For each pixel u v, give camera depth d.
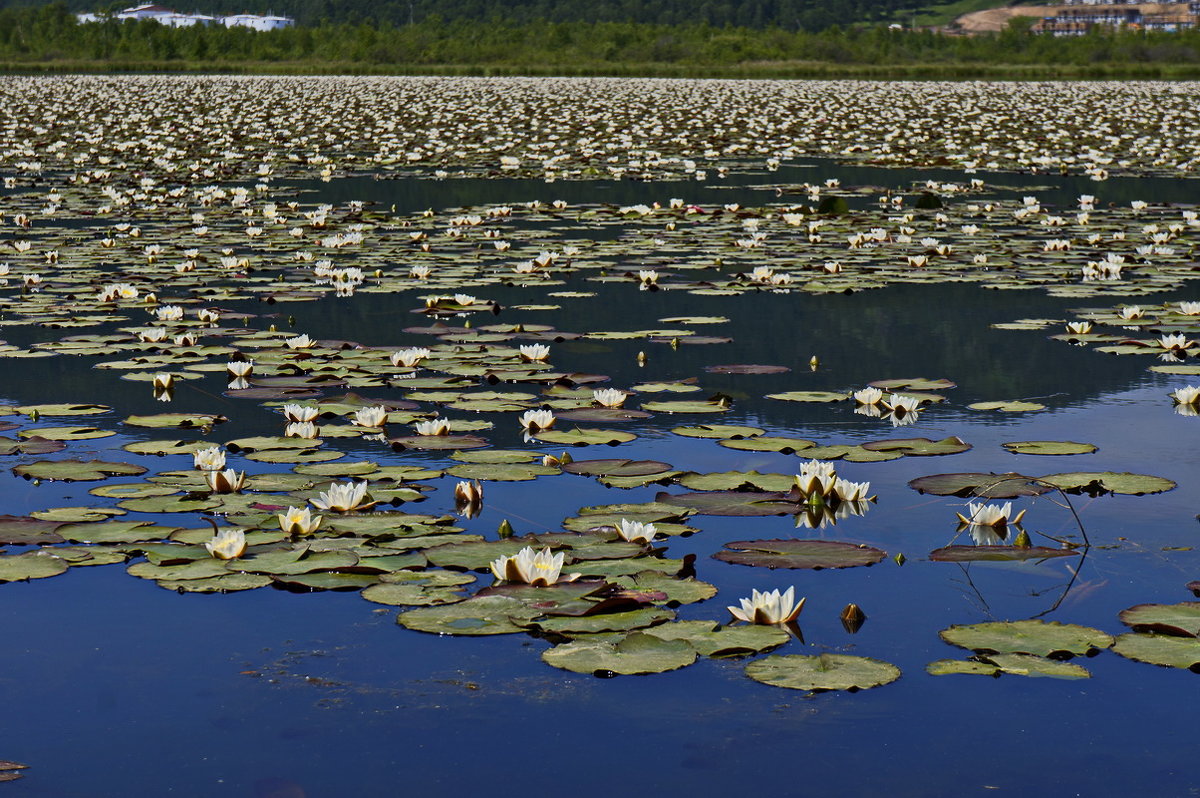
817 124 27.88
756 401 5.64
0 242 10.62
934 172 18.33
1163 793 2.46
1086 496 4.27
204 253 10.23
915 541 3.87
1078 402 5.61
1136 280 8.91
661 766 2.56
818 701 2.83
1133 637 3.12
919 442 4.86
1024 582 3.53
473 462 4.61
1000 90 42.38
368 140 24.12
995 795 2.46
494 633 3.14
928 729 2.71
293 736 2.68
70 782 2.50
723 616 3.30
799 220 12.00
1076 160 19.78
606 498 4.23
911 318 7.64
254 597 3.40
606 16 103.12
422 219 12.55
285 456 4.65
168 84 46.31
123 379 6.00
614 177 17.30
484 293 8.48
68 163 19.28
